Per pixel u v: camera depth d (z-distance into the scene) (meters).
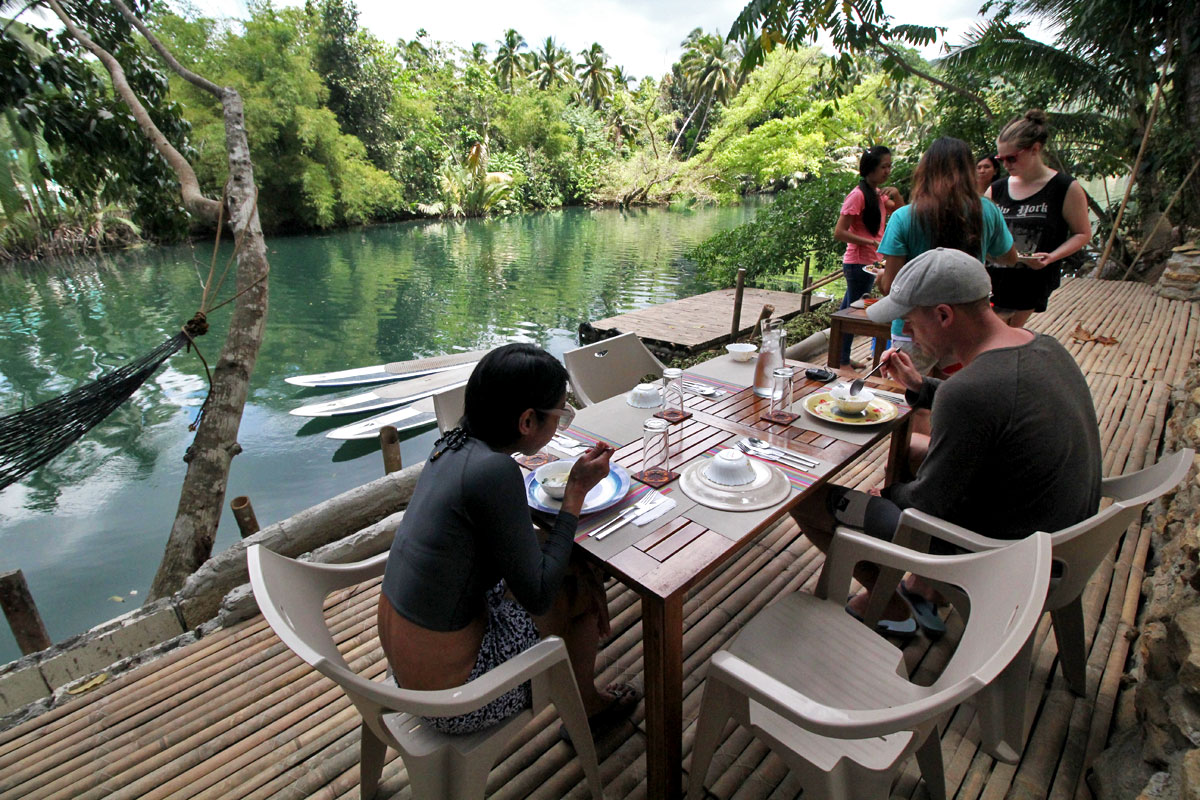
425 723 1.27
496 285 13.33
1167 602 1.55
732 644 1.43
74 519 4.68
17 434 2.87
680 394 2.05
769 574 2.27
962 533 1.47
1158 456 2.93
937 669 1.80
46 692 2.07
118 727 1.78
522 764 1.59
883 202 4.10
